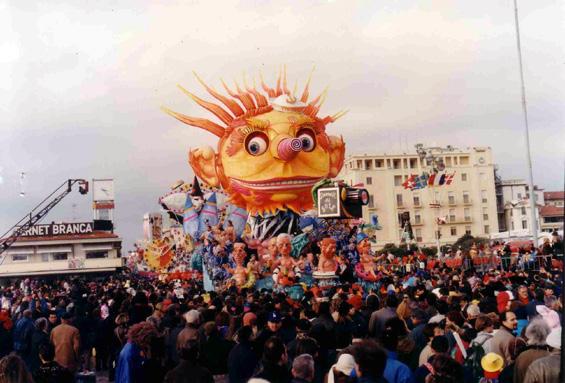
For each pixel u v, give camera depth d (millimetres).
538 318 7895
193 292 22859
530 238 66000
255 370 8195
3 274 96000
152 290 27141
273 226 37344
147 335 8906
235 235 37156
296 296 27406
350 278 30797
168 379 7691
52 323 16406
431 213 105750
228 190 38406
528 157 40188
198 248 42625
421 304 12703
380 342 7988
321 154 37969
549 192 115375
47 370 8023
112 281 47469
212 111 38500
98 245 102750
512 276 18781
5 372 6703
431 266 36000
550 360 6750
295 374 6812
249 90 38250
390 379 7250
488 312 10680
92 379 13062
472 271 25219
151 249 64125
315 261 33000
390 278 25703
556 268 28266
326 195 31094
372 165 105812
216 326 10148
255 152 37219
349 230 34562
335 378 7133
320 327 9008
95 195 111125
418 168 105688
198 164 38688
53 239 101000
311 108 38594
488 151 108438
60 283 46688
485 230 105875
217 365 9906
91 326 17266
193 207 42719
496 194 112125
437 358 6883
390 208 104875
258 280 32469
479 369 8578
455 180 106562
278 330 10148
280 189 37156
